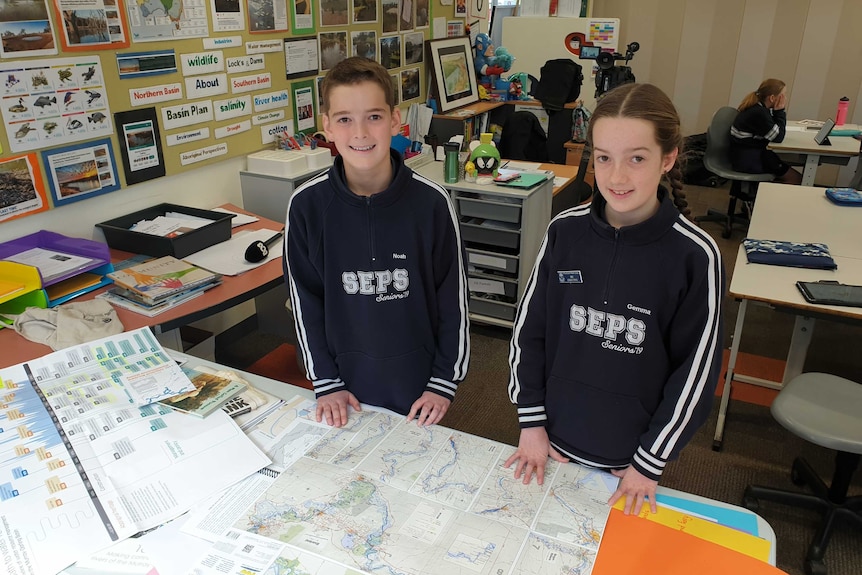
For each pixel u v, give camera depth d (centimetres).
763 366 284
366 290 128
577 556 83
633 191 96
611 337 107
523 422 115
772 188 316
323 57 295
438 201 129
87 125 198
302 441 108
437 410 123
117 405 116
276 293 297
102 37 196
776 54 543
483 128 420
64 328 149
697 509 93
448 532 87
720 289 98
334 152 290
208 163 246
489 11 484
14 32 173
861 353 299
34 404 116
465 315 138
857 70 523
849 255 224
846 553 184
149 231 209
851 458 180
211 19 232
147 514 91
